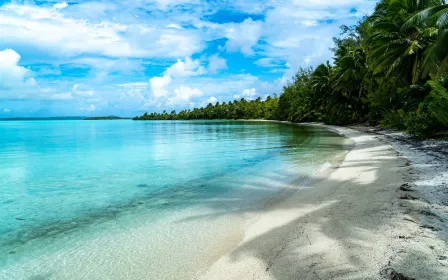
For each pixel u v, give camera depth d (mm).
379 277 3781
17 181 12391
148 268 4695
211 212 7352
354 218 5945
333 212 6453
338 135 30203
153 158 18266
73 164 16781
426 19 18516
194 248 5316
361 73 40156
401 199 6895
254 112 127812
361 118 46250
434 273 3781
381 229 5285
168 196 9242
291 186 9453
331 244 4852
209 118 162500
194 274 4410
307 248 4785
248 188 9688
